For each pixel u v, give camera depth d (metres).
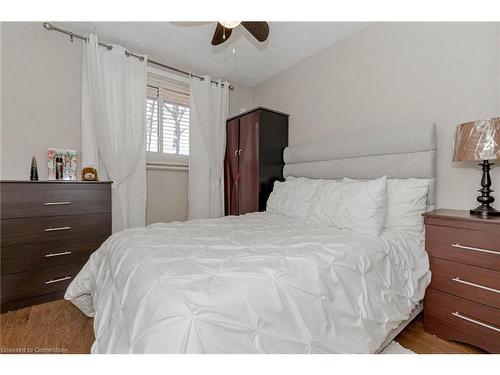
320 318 0.95
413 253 1.50
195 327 0.69
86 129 2.45
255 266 0.99
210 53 2.87
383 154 2.09
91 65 2.40
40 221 1.95
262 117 2.94
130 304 0.86
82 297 1.63
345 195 1.79
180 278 0.89
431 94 1.91
